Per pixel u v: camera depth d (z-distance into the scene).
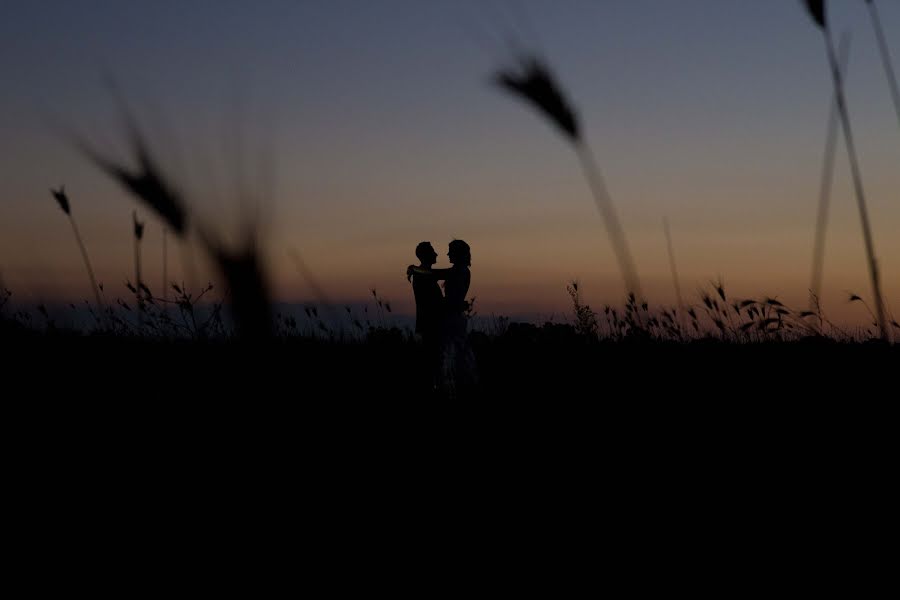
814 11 2.62
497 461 4.66
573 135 1.94
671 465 4.28
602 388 5.79
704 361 5.77
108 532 3.33
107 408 4.88
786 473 4.01
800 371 5.29
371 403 6.38
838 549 3.10
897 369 5.01
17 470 4.09
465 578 2.97
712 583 2.86
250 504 3.40
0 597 2.72
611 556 3.17
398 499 3.92
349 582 2.89
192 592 2.79
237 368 1.04
